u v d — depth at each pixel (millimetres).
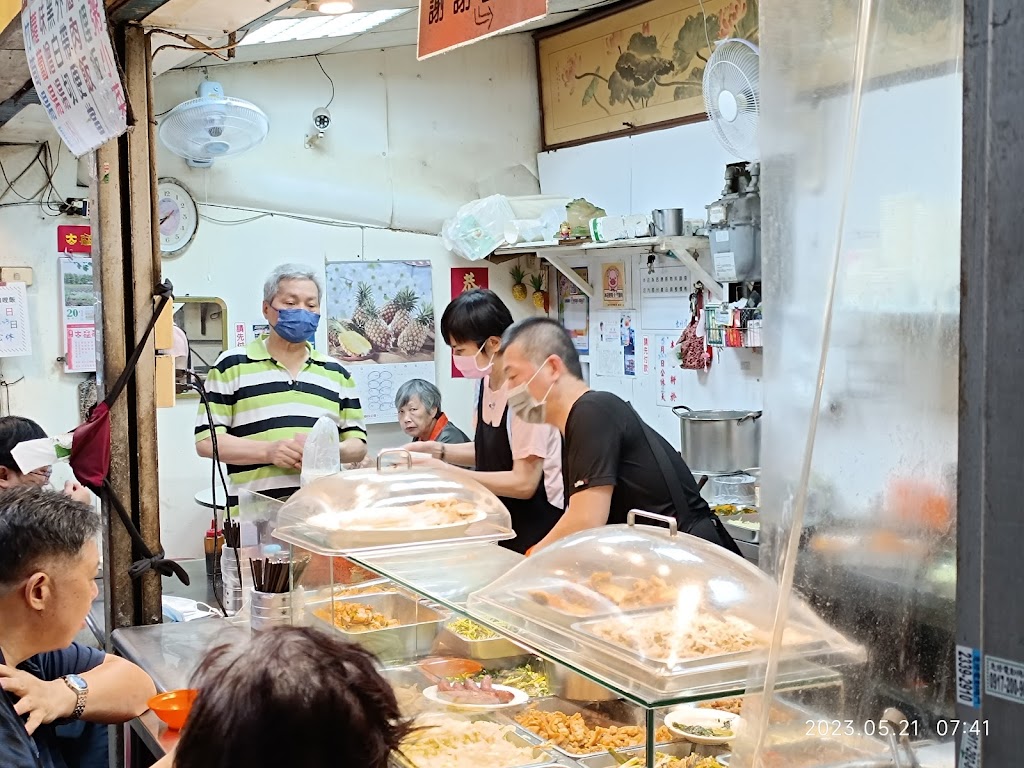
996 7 784
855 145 1011
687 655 1325
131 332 2795
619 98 5309
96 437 2703
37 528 1983
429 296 5730
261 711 1005
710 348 4844
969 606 829
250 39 4363
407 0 3795
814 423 1059
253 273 5277
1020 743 793
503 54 5832
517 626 1554
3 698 1903
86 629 3178
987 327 803
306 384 3672
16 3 2855
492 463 3326
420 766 1649
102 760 2385
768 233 1092
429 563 2006
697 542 1618
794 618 1098
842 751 1062
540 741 1698
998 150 790
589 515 2369
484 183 5848
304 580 2320
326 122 5387
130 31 2695
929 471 1003
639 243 4645
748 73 3516
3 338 4719
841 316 1040
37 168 4777
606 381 5645
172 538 5145
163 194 5008
